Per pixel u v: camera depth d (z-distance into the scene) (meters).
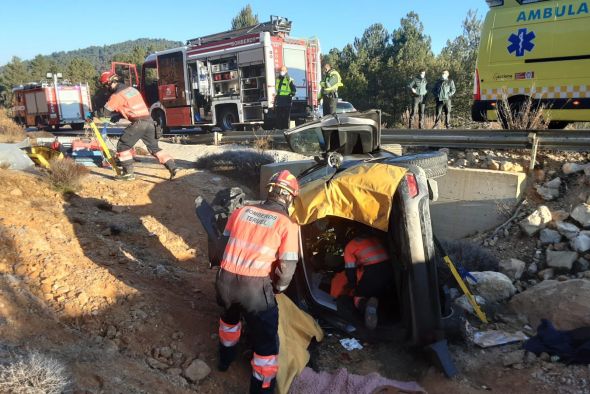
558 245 5.79
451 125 14.16
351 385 3.47
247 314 3.41
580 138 6.62
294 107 15.98
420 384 3.79
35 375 2.69
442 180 7.04
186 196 7.55
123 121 29.41
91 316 3.84
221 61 16.05
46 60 71.75
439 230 7.17
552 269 5.55
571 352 3.86
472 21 31.92
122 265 4.95
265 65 14.77
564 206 6.29
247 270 3.38
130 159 7.72
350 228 4.61
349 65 41.78
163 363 3.64
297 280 4.48
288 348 3.81
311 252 4.80
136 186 7.59
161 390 3.25
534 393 3.56
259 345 3.41
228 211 4.56
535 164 6.92
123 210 6.70
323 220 4.73
